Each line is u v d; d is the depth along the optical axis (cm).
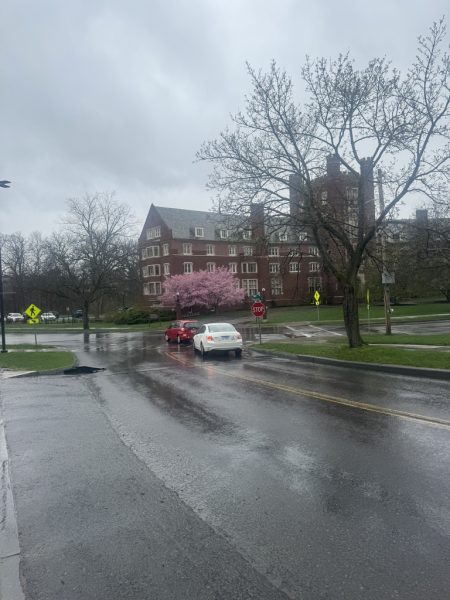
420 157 1450
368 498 439
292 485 481
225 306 6725
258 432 696
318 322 4203
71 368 1664
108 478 525
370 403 863
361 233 1631
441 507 414
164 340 3228
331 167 1750
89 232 5012
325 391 1011
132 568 337
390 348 1556
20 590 313
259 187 1630
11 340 3731
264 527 391
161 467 557
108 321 6284
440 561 329
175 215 6969
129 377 1412
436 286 4919
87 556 356
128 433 725
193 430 726
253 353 2023
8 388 1252
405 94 1481
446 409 790
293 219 1647
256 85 1620
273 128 1625
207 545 366
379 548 349
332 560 336
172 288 6141
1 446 671
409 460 540
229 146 1669
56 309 10075
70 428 773
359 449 590
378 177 1655
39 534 394
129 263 5575
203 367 1586
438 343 1769
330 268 1684
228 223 1777
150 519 416
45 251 7369
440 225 2052
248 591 304
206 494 468
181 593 305
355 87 1509
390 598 291
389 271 1831
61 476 538
